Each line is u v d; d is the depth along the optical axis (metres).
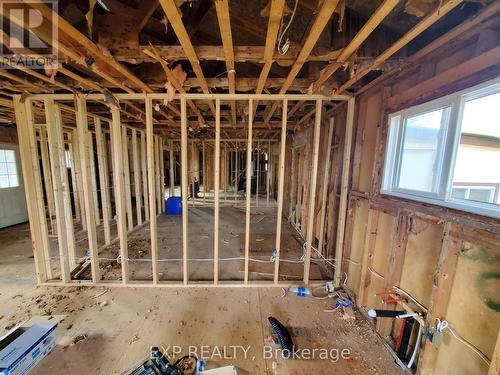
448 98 1.30
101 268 2.96
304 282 2.67
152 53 1.54
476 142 1.17
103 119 3.67
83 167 2.44
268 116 3.50
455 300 1.25
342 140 2.84
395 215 1.71
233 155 10.34
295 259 3.36
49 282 2.57
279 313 2.16
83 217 4.50
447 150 1.32
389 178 1.89
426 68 1.54
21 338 1.59
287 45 1.39
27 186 2.42
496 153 1.07
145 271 2.90
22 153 2.38
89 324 1.97
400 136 1.73
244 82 2.17
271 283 2.64
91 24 1.29
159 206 6.04
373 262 2.06
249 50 1.56
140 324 1.98
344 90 2.26
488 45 1.14
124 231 2.53
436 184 1.40
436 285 1.32
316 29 1.21
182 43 1.37
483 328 1.11
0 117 3.71
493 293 1.07
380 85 2.00
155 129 5.19
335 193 2.99
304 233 4.11
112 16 1.46
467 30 1.18
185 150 2.41
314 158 2.47
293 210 5.34
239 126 4.49
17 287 2.50
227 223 5.26
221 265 3.12
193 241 4.05
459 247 1.22
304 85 2.18
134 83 2.08
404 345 1.60
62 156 2.75
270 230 4.77
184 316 2.09
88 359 1.63
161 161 6.12
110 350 1.71
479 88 1.12
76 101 2.39
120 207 2.48
